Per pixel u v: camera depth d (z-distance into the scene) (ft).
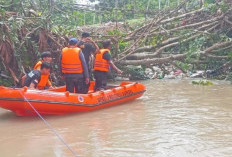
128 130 22.36
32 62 38.09
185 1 52.85
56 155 17.81
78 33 47.47
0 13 35.65
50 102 25.55
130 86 32.07
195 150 18.44
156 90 38.60
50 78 38.70
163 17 51.60
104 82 32.14
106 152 18.21
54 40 39.58
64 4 58.34
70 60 28.09
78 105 27.02
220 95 34.65
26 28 38.24
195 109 28.35
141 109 28.73
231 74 45.70
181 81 45.93
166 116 26.08
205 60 47.65
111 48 46.78
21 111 25.64
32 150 18.63
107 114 27.04
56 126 23.49
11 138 20.84
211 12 51.78
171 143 19.63
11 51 35.70
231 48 47.24
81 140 20.27
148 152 18.21
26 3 42.55
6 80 36.81
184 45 48.78
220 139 20.27
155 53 47.98
